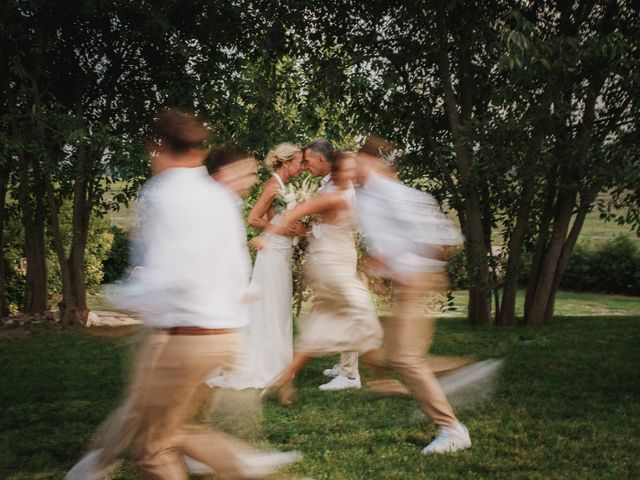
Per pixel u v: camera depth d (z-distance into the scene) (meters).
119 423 3.33
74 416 4.92
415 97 11.46
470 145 10.20
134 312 2.80
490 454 4.05
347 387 5.82
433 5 10.52
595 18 10.58
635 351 7.91
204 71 11.10
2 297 11.62
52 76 11.27
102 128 9.88
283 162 5.90
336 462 3.92
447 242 4.10
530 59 8.75
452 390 5.02
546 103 9.62
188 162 2.95
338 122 11.73
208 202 2.87
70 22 10.79
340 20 11.36
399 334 4.13
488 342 8.75
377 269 4.16
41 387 5.93
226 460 3.04
